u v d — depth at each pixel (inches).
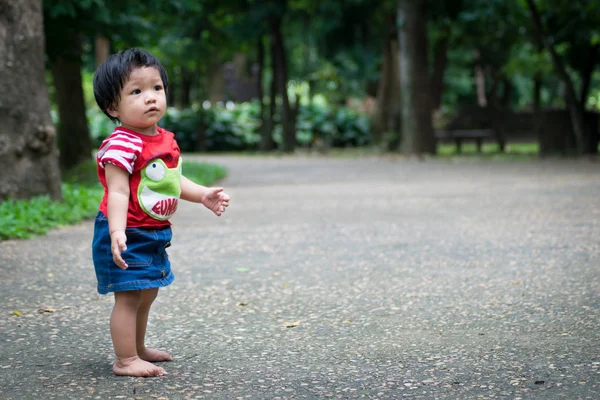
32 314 175.0
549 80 1627.7
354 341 151.4
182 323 167.6
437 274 221.1
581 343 144.9
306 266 238.7
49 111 364.8
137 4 536.1
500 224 327.0
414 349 144.5
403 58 1005.8
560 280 206.2
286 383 124.9
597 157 861.8
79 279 217.0
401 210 397.4
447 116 1321.4
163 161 128.6
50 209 341.1
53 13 462.6
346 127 1526.8
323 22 1170.0
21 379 127.3
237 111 1514.5
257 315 174.9
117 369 129.6
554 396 115.3
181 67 1413.6
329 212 396.8
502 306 178.7
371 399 116.3
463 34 1200.2
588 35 887.7
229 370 132.8
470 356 138.6
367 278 217.6
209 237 306.3
